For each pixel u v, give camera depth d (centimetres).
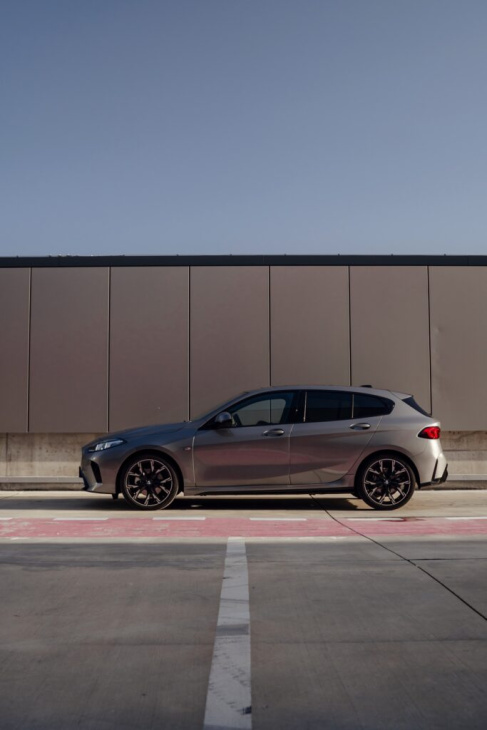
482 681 401
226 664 428
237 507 1157
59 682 401
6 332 1560
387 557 724
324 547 781
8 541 817
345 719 355
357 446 1087
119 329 1559
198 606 552
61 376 1553
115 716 359
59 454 1496
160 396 1549
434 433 1098
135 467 1089
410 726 348
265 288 1562
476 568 672
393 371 1550
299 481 1085
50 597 577
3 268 1573
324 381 1549
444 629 493
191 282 1566
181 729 345
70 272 1569
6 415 1548
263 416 1105
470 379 1553
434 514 1066
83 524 944
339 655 443
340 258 1565
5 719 355
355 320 1556
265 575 649
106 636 480
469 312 1562
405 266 1566
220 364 1553
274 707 369
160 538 838
